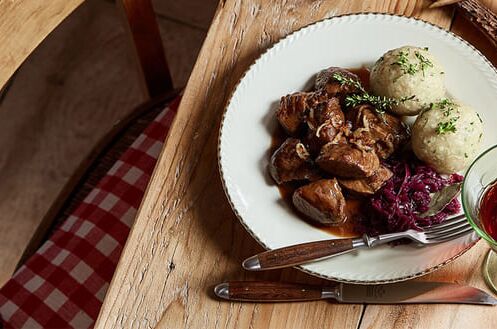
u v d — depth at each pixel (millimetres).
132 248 896
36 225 1564
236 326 870
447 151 861
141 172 1122
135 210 1102
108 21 1666
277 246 869
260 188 895
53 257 1090
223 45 979
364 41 945
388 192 874
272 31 984
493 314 865
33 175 1589
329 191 856
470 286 874
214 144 938
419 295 867
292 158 878
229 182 892
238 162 904
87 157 1159
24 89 1634
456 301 865
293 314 872
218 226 906
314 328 865
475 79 920
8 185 1585
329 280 879
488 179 852
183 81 1608
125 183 1117
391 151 889
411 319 865
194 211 912
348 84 903
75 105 1623
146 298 881
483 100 915
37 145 1604
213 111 952
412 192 881
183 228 905
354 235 879
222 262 893
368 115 888
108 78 1635
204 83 964
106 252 1085
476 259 885
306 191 858
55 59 1650
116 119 1610
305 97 897
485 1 983
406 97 881
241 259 893
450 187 875
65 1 915
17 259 1547
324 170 880
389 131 885
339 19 948
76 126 1612
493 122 909
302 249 854
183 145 938
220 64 972
